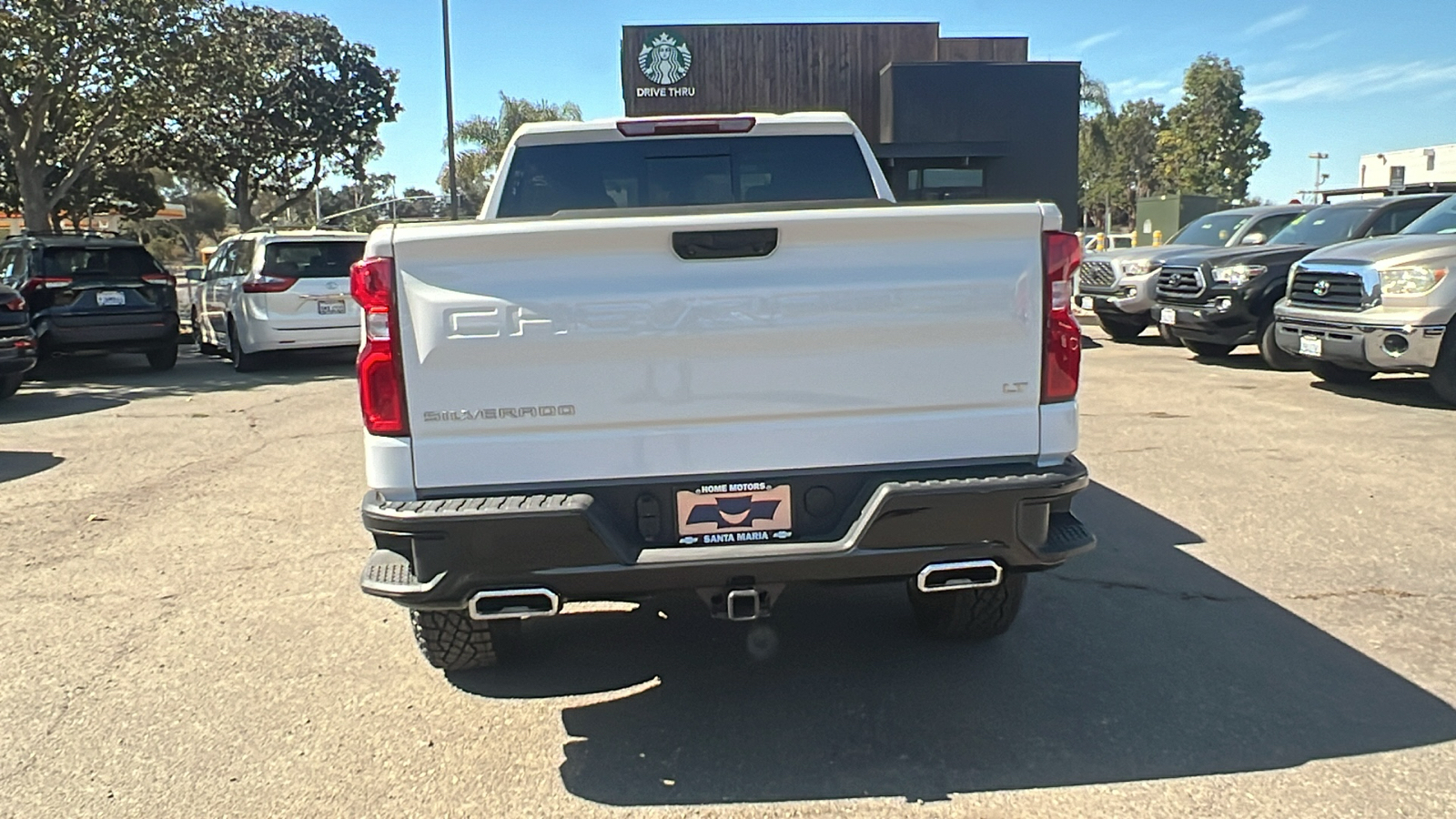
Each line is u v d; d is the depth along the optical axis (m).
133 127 18.72
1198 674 3.94
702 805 3.17
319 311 13.41
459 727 3.70
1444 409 8.75
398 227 3.15
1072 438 3.36
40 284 12.84
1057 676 3.96
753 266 3.20
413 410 3.18
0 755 3.55
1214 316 11.26
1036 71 21.81
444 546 3.15
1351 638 4.23
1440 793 3.12
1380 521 5.69
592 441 3.23
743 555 3.17
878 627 4.49
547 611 3.23
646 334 3.19
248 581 5.25
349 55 34.34
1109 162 53.78
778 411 3.26
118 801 3.25
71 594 5.09
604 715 3.76
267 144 32.06
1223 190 55.50
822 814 3.10
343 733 3.67
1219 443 7.62
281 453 8.23
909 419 3.29
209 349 16.34
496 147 29.70
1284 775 3.23
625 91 24.19
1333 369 10.07
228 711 3.85
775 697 3.87
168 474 7.56
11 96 17.92
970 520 3.23
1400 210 11.60
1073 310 3.34
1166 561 5.17
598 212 3.40
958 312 3.25
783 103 24.19
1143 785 3.20
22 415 10.30
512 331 3.16
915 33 24.23
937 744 3.48
